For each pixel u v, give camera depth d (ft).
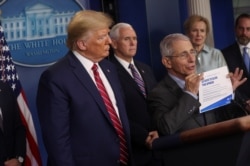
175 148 4.19
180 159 4.19
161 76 12.95
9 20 10.40
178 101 6.49
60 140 6.15
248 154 3.90
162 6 13.20
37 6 10.73
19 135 8.26
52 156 6.17
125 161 6.85
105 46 6.48
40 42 10.78
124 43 9.31
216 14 16.02
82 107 6.30
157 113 6.83
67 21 11.10
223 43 16.17
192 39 10.81
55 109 6.17
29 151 9.04
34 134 9.23
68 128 6.30
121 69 9.19
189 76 6.52
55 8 10.95
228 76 6.76
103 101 6.54
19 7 10.51
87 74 6.52
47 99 6.25
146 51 13.01
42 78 6.49
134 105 8.84
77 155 6.32
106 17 6.59
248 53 11.71
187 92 6.46
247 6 16.55
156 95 6.97
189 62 6.82
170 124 6.41
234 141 3.79
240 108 7.18
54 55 10.94
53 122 6.14
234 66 11.61
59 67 6.44
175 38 6.96
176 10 13.44
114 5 13.06
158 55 13.02
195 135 3.93
